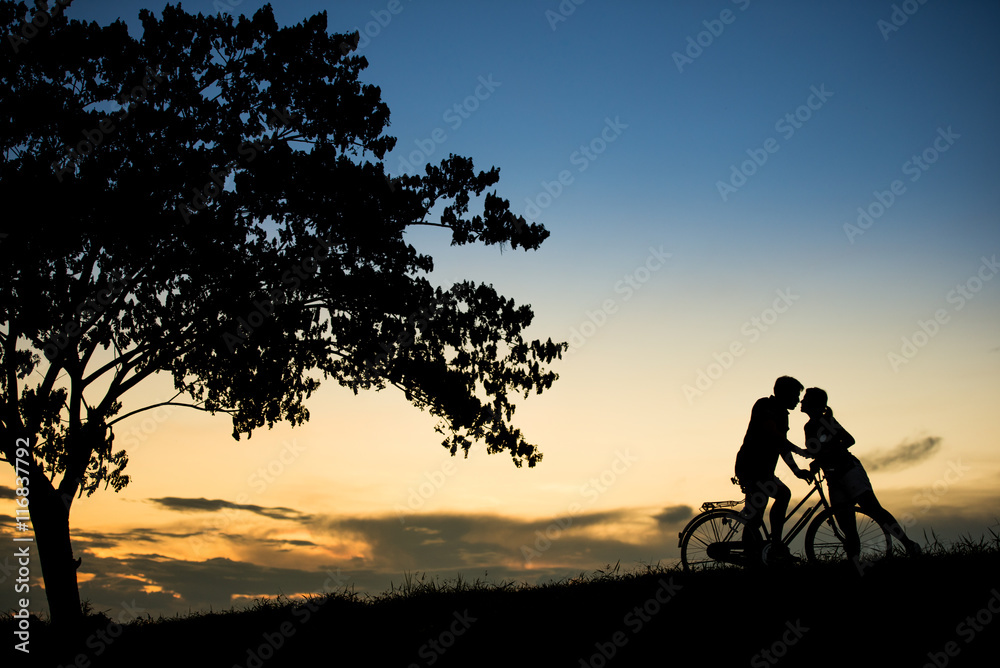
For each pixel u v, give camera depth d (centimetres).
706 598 665
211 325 1308
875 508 750
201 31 1330
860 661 515
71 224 1133
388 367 1425
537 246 1405
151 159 1203
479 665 629
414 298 1363
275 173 1239
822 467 762
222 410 1592
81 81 1295
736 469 789
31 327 1136
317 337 1424
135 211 1155
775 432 763
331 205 1275
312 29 1371
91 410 1361
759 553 750
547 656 616
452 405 1374
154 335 1301
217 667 733
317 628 786
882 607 585
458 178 1408
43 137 1223
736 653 554
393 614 794
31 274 1145
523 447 1446
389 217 1345
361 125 1388
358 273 1360
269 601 953
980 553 701
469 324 1409
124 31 1280
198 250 1219
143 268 1283
